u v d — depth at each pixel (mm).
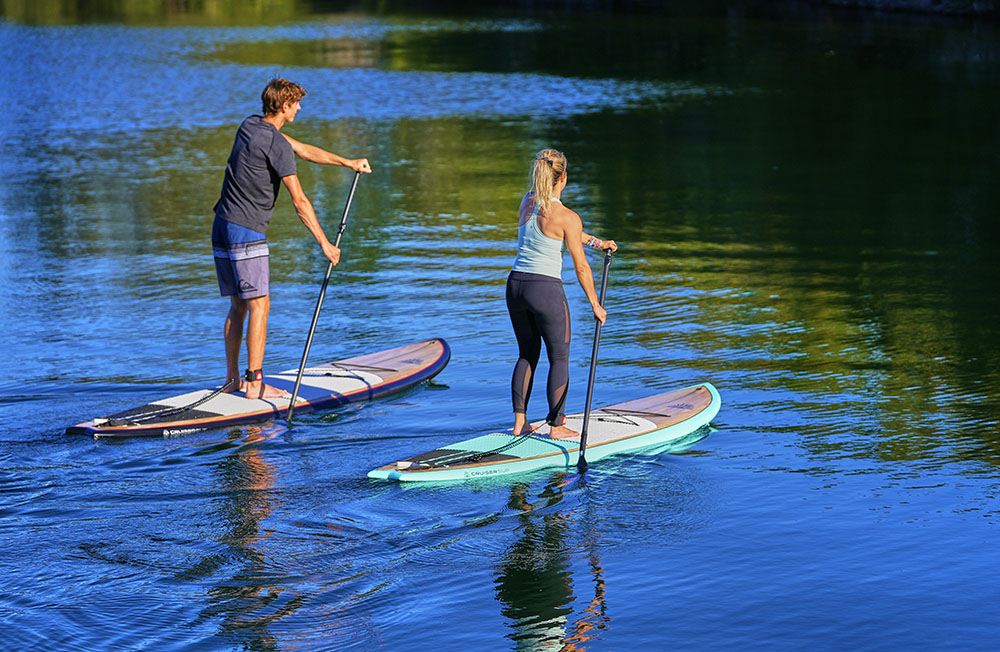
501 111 87312
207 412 25125
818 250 44531
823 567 17984
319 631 15805
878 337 32438
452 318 34719
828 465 22578
